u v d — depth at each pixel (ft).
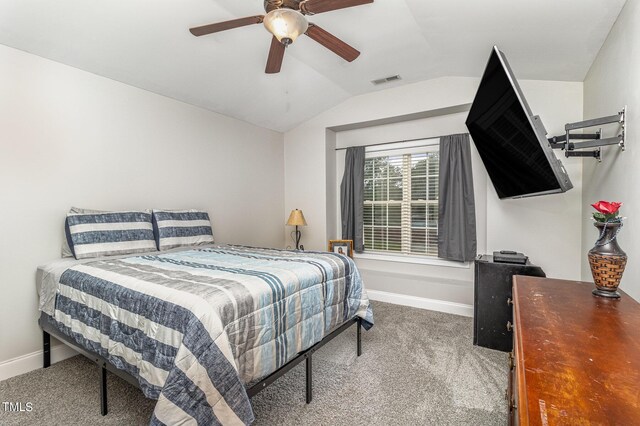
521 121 6.28
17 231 7.09
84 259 7.23
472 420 5.51
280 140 14.96
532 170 6.98
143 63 8.38
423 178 12.38
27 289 7.22
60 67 7.74
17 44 6.91
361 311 7.83
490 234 10.01
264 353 4.97
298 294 5.82
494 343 8.31
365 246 13.79
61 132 7.77
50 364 7.43
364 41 8.40
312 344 6.13
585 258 8.27
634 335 2.87
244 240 13.05
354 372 7.17
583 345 2.66
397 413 5.71
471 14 6.53
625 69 5.32
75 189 8.04
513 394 3.66
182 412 3.74
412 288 12.51
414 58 9.40
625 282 5.21
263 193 13.99
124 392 6.31
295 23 5.49
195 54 8.51
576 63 7.56
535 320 3.26
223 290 4.75
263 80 10.56
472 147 11.22
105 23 6.85
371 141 13.56
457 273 11.58
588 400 1.89
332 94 12.32
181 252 8.44
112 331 5.07
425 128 12.23
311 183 14.28
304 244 14.56
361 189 13.51
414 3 6.63
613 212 4.07
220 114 12.03
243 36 8.25
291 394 6.31
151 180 9.75
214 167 11.79
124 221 8.27
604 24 5.83
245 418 4.22
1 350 6.88
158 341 4.32
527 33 6.74
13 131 7.00
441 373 7.11
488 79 6.97
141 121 9.48
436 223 12.10
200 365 3.92
